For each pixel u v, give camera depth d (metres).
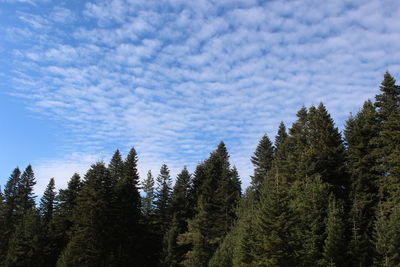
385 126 46.00
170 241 70.88
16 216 94.06
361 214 43.94
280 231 36.62
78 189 76.88
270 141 86.56
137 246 72.62
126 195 73.50
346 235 41.66
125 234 69.50
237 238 50.72
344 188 52.44
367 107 56.09
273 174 64.25
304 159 55.44
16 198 99.62
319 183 46.72
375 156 49.34
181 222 81.06
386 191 45.25
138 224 75.56
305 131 67.50
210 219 72.50
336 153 56.75
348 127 57.91
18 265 66.38
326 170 52.97
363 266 37.47
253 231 45.03
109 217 65.44
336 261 37.75
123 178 78.38
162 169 88.50
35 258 68.12
